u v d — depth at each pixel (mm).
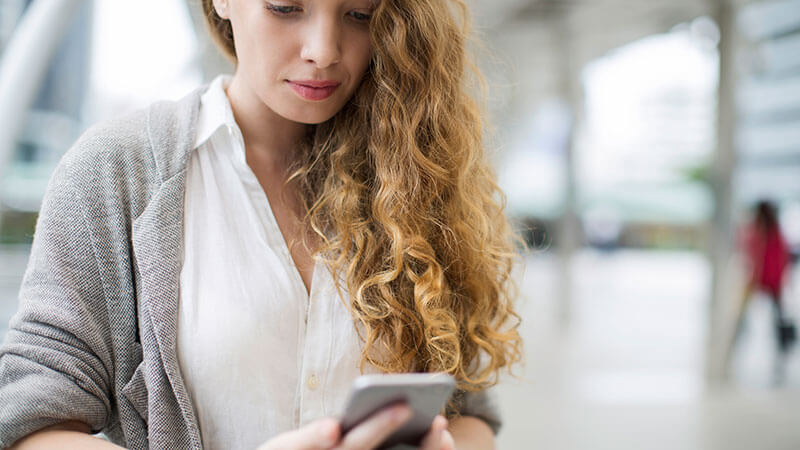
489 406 1158
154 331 881
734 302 5453
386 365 1003
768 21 6305
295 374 957
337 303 992
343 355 979
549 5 6820
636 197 17188
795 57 7121
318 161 1085
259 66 927
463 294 1108
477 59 1238
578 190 8195
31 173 5520
